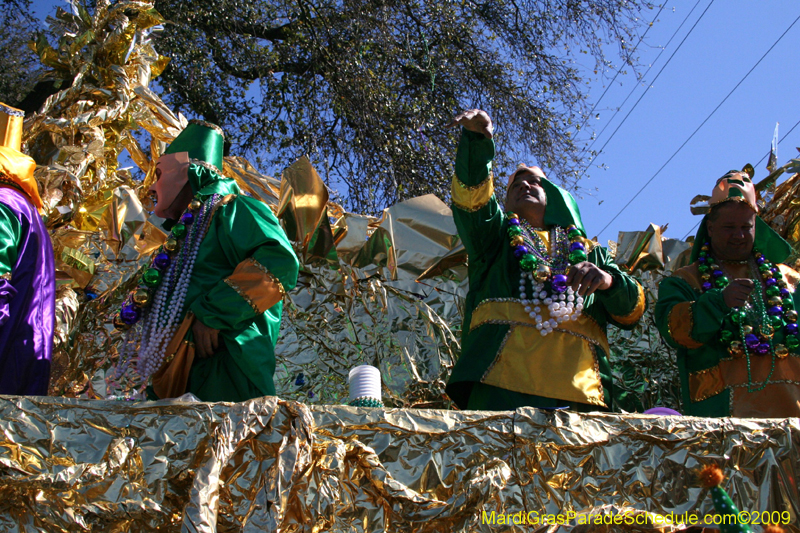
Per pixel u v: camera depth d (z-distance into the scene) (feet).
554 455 7.50
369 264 14.01
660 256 15.12
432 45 28.07
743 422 7.76
